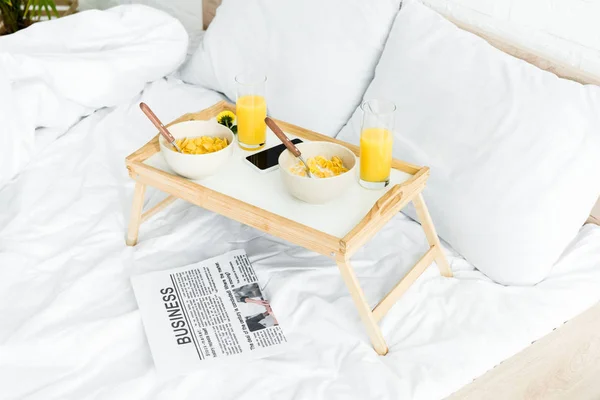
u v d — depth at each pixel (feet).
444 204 4.43
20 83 5.38
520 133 4.24
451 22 5.26
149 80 6.20
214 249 4.55
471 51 4.67
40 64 5.51
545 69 4.73
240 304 4.07
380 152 3.93
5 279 4.22
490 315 3.99
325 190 3.82
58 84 5.58
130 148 5.46
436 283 4.26
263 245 4.60
